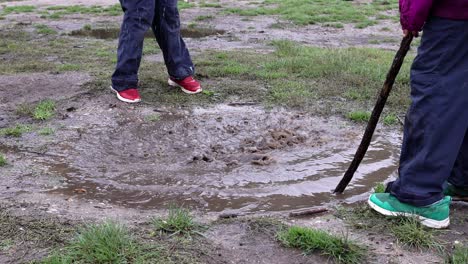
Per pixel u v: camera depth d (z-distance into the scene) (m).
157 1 5.79
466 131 3.16
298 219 3.26
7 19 13.36
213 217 3.29
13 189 3.65
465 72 2.87
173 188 3.80
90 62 7.75
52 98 5.83
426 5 2.79
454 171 3.36
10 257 2.72
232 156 4.43
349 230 3.10
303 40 10.75
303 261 2.76
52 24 12.52
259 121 5.27
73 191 3.69
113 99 5.79
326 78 6.85
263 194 3.72
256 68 7.42
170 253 2.79
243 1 17.64
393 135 4.94
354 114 5.35
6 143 4.55
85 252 2.72
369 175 4.04
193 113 5.48
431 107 2.90
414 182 3.04
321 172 4.10
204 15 14.16
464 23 2.79
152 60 8.02
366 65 7.45
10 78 6.67
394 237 3.01
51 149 4.46
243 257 2.79
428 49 2.89
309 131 5.02
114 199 3.59
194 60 7.89
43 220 3.13
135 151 4.52
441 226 3.09
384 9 15.84
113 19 13.53
